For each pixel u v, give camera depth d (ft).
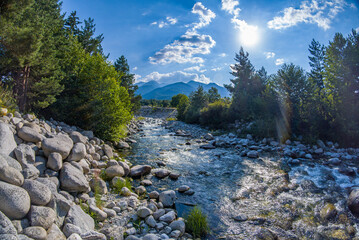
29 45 24.93
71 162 22.36
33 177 15.79
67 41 41.50
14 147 17.93
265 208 20.77
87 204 18.07
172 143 57.26
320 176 29.09
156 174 30.09
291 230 17.01
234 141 55.77
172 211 19.11
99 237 13.07
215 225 17.99
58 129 32.60
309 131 50.06
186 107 132.77
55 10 42.86
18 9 24.85
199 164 36.91
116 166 27.40
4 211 10.99
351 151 39.65
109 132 46.96
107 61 57.26
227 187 26.55
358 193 19.62
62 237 12.13
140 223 16.90
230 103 87.35
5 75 32.60
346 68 44.50
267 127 55.36
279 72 58.59
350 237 15.81
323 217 18.67
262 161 37.88
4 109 23.76
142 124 116.26
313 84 54.03
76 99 41.57
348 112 43.04
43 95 36.27
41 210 12.28
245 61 107.24
